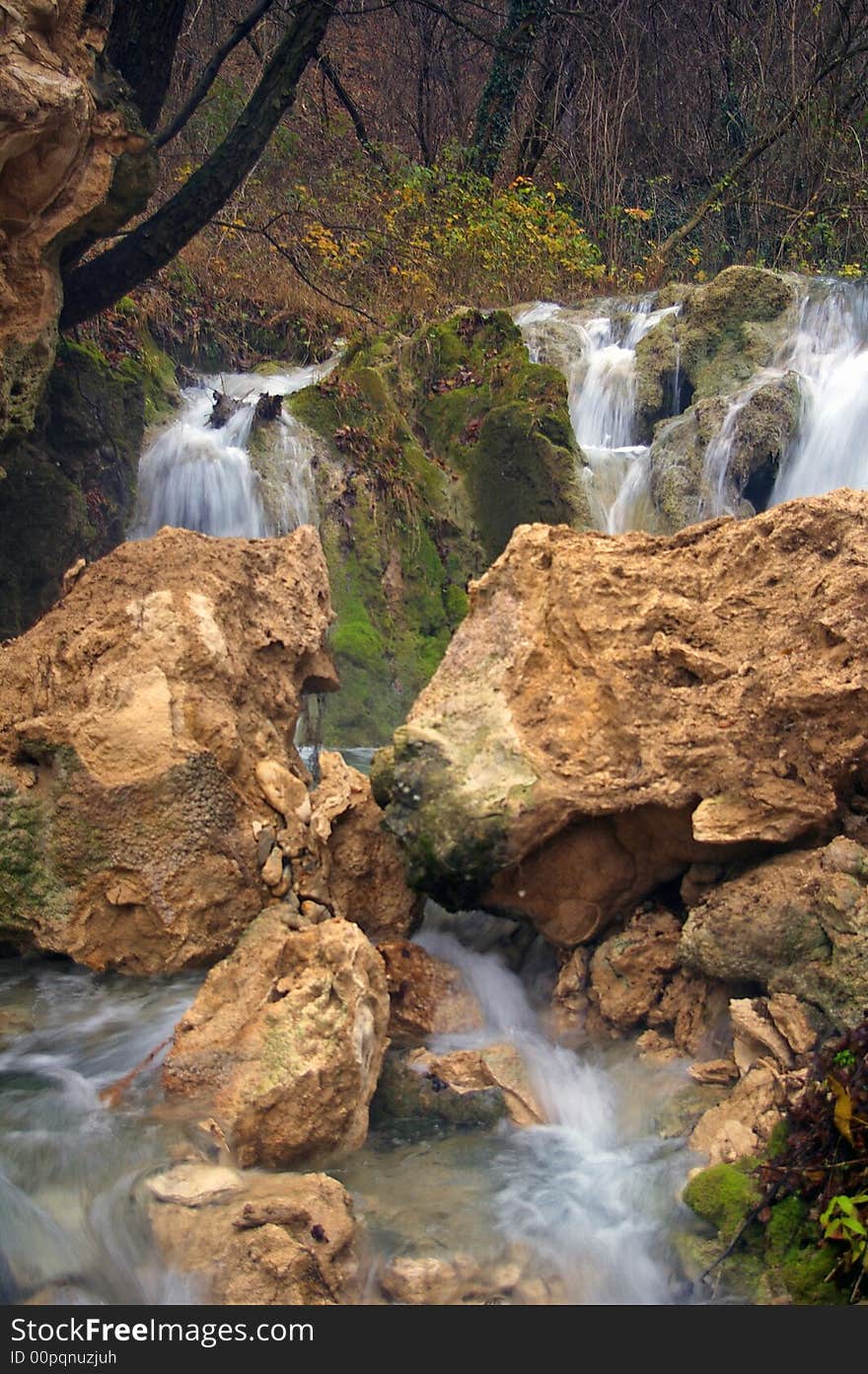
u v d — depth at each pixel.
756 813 4.10
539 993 4.61
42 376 8.17
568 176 20.27
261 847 4.79
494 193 16.73
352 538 11.05
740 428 11.69
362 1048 3.87
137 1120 3.80
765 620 4.31
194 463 10.90
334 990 3.94
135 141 8.14
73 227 8.11
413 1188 3.65
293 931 4.52
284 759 5.20
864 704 4.00
